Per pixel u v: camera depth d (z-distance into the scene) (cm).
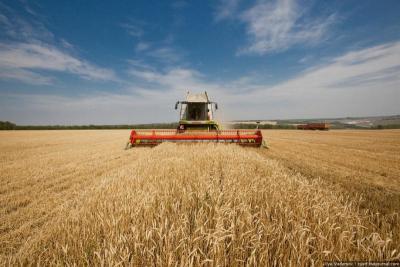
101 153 1195
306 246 221
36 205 470
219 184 421
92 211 311
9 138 2534
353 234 243
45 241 269
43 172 766
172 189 371
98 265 211
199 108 1377
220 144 1088
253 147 1189
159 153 875
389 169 784
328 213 279
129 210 285
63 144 1798
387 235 254
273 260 222
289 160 931
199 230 244
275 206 303
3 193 553
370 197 483
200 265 198
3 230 366
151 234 226
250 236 236
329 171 738
